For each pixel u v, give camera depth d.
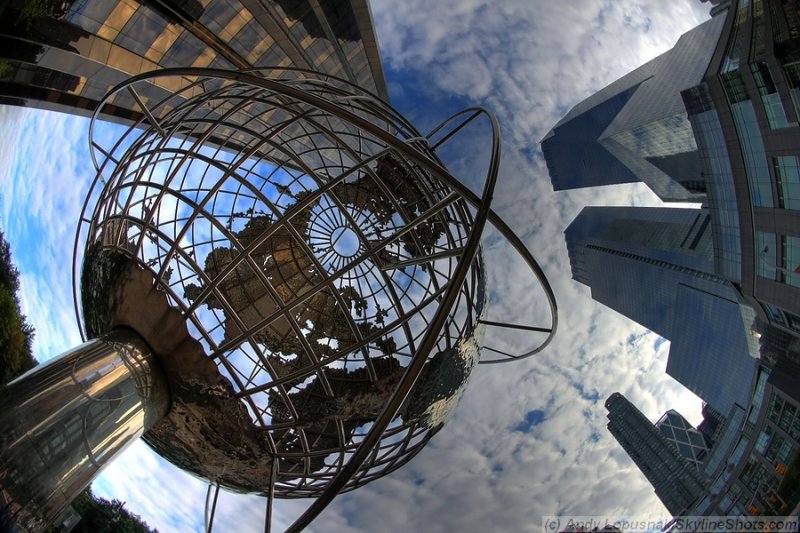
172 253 9.70
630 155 87.44
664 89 71.44
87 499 39.53
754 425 39.09
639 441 160.38
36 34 17.41
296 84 13.55
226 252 16.20
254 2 24.38
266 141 10.86
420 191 15.43
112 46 20.92
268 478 10.77
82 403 7.83
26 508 6.65
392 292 12.00
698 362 97.31
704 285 91.62
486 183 8.90
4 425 6.73
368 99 14.10
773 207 29.02
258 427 10.26
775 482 27.42
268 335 15.63
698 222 93.75
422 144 14.83
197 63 25.69
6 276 29.45
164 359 9.52
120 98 23.78
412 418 11.20
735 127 30.09
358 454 7.39
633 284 121.69
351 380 13.83
